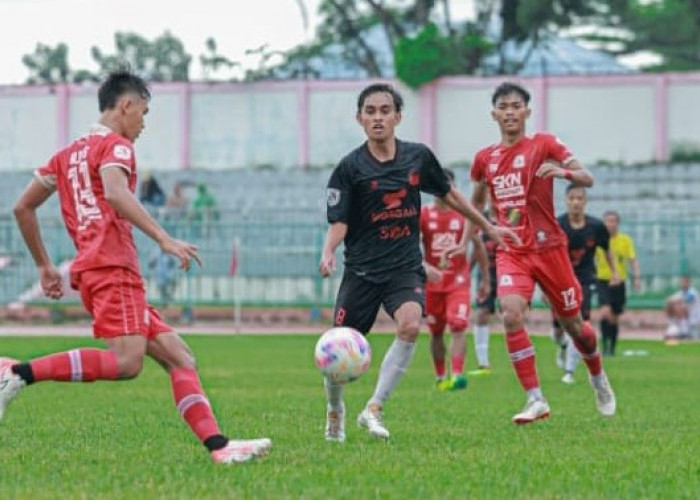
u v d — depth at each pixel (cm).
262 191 8481
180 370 1775
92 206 1728
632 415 2628
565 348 3862
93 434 2203
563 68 9931
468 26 10119
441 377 3519
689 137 8288
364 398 3058
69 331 6962
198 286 7525
